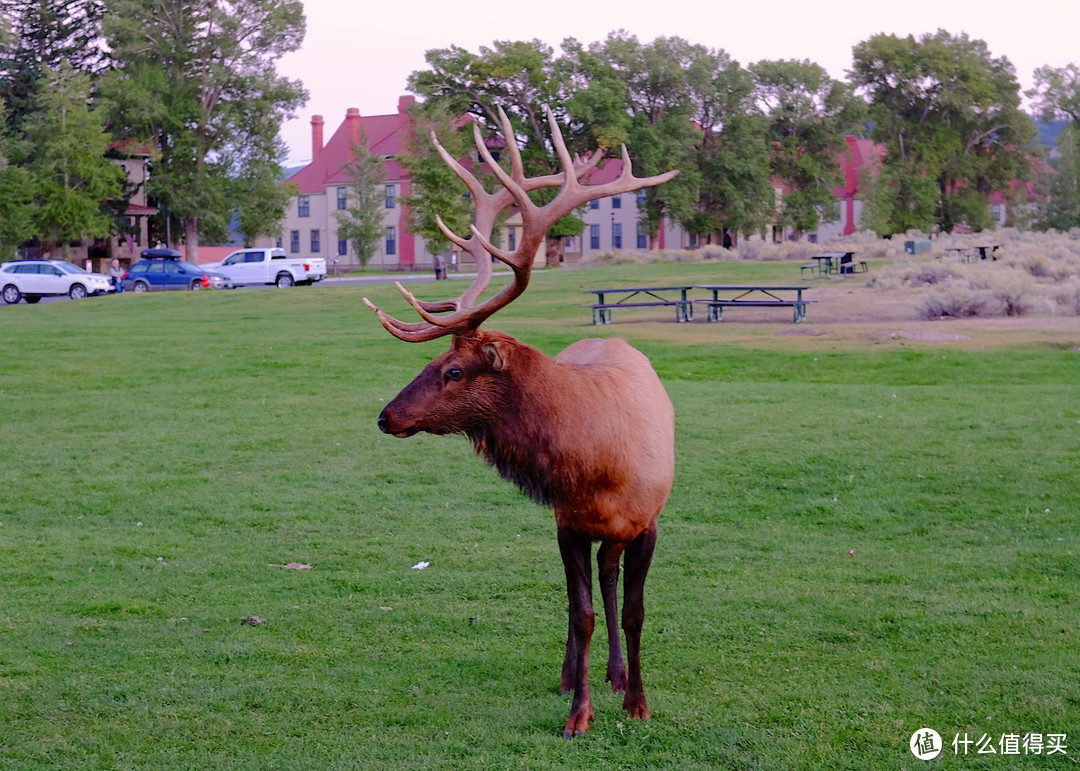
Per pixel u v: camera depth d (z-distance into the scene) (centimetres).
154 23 6134
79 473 1142
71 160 5616
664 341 2152
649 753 505
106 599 739
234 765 494
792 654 627
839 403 1429
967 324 2309
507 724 539
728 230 7100
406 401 522
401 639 664
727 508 972
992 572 776
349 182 7481
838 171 7538
